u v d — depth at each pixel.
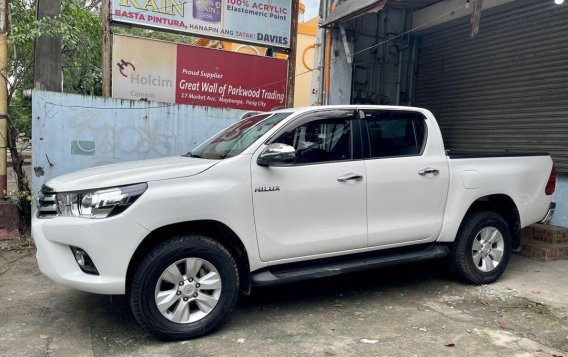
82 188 3.67
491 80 8.29
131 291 3.68
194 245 3.80
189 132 7.31
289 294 5.01
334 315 4.44
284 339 3.90
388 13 9.74
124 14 7.30
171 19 7.64
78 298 4.74
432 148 4.98
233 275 3.99
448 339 3.92
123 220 3.57
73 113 6.63
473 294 5.06
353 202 4.45
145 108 7.02
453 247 5.26
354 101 9.71
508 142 7.97
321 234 4.32
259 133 4.34
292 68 8.62
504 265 5.44
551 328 4.18
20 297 4.74
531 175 5.59
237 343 3.82
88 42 9.19
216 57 8.02
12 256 5.99
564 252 6.45
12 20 7.55
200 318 3.88
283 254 4.18
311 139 4.40
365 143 4.63
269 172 4.09
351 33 9.38
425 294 5.05
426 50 9.77
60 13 7.17
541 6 7.40
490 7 8.16
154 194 3.67
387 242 4.70
